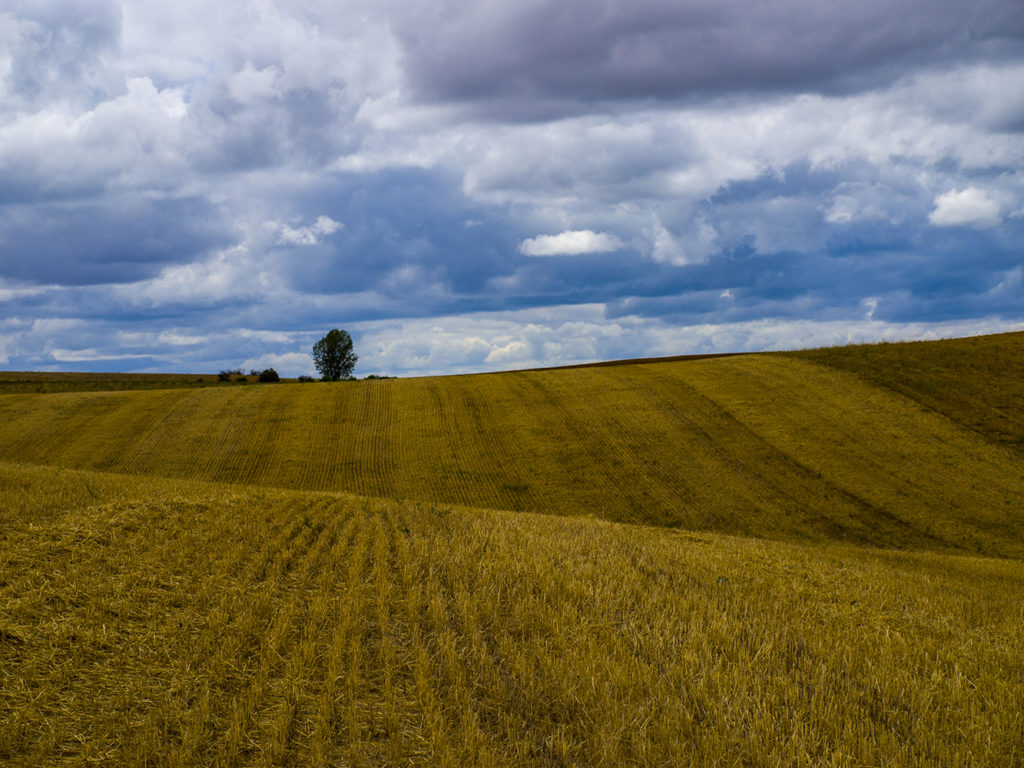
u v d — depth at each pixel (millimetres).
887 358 52375
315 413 48812
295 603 9523
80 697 6770
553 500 34094
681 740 6363
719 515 31828
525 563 12078
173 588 9703
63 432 44875
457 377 58656
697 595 11094
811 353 56750
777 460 37781
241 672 7449
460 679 7172
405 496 34719
